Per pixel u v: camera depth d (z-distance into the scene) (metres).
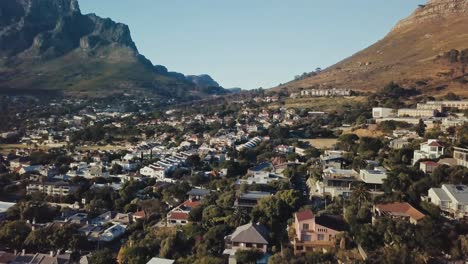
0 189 170.12
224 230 107.31
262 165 186.62
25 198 159.50
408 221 92.75
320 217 98.62
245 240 97.19
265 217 110.19
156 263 93.50
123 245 114.00
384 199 106.06
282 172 162.25
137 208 144.25
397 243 84.50
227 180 160.25
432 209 97.44
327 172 136.12
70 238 113.75
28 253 110.75
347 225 98.06
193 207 132.12
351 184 123.38
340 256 86.25
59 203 157.00
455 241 84.38
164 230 117.88
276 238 101.31
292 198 118.12
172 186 159.38
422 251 83.44
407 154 147.12
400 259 79.69
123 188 159.25
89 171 193.88
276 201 113.31
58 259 102.81
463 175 110.19
